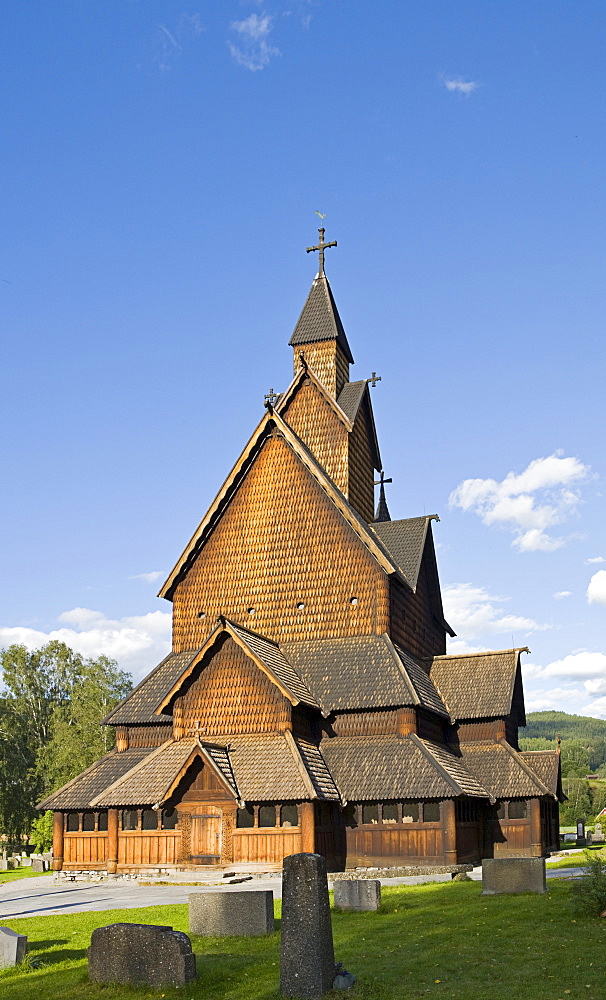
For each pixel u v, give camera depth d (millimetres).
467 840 46875
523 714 59812
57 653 125250
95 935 21438
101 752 101875
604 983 19156
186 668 48656
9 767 108938
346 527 53812
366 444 64375
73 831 48094
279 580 54312
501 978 19938
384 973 20734
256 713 47219
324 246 67500
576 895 26375
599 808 164250
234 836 43812
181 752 47281
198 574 56125
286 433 55875
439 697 55375
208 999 19453
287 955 19375
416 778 45188
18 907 35812
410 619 57156
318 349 63500
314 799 42500
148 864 45062
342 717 49156
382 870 43688
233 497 56719
